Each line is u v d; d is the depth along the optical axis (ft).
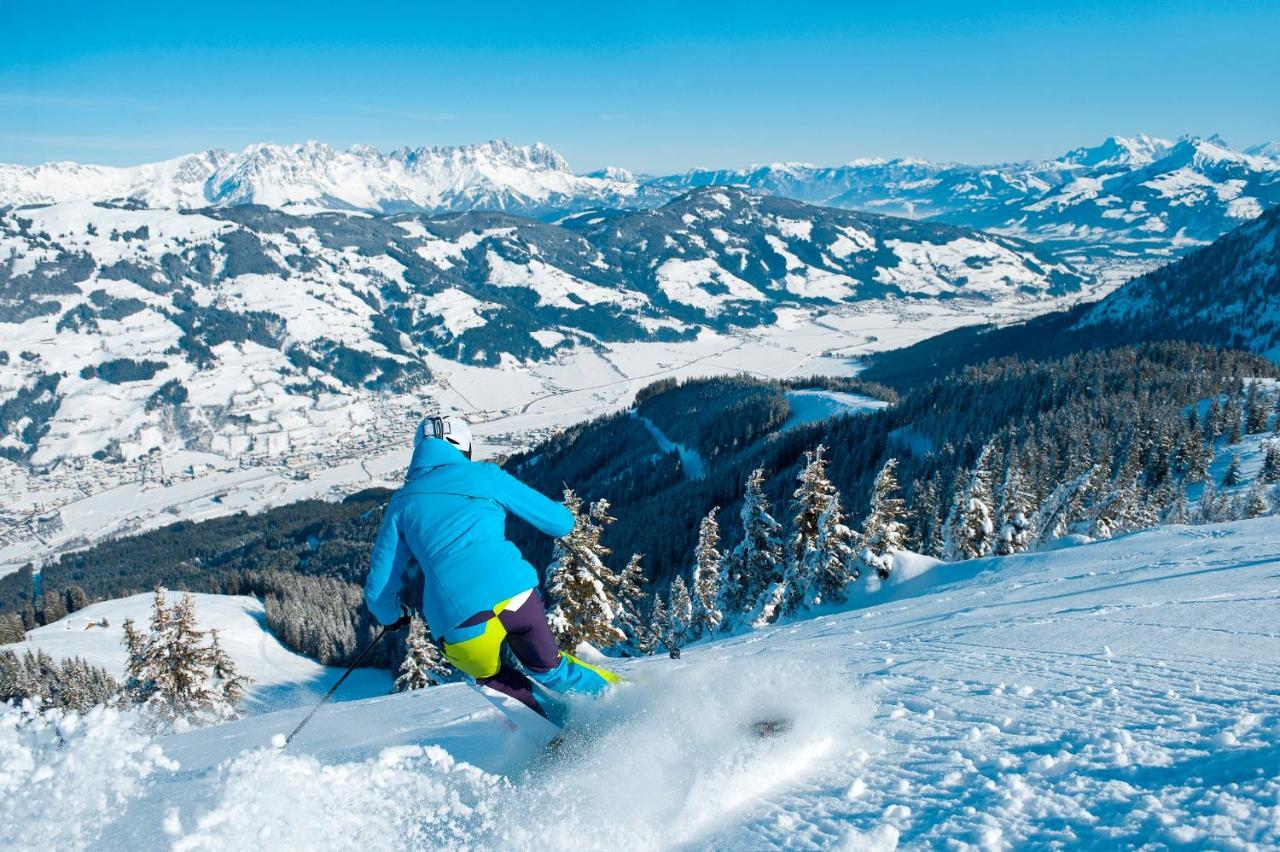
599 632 64.03
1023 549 80.89
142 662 72.08
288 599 217.36
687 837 7.37
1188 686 10.12
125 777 9.12
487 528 9.40
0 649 134.21
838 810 7.27
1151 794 6.39
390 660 175.63
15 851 7.44
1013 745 8.34
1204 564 27.81
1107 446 171.94
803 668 11.52
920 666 13.53
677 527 215.10
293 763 9.06
